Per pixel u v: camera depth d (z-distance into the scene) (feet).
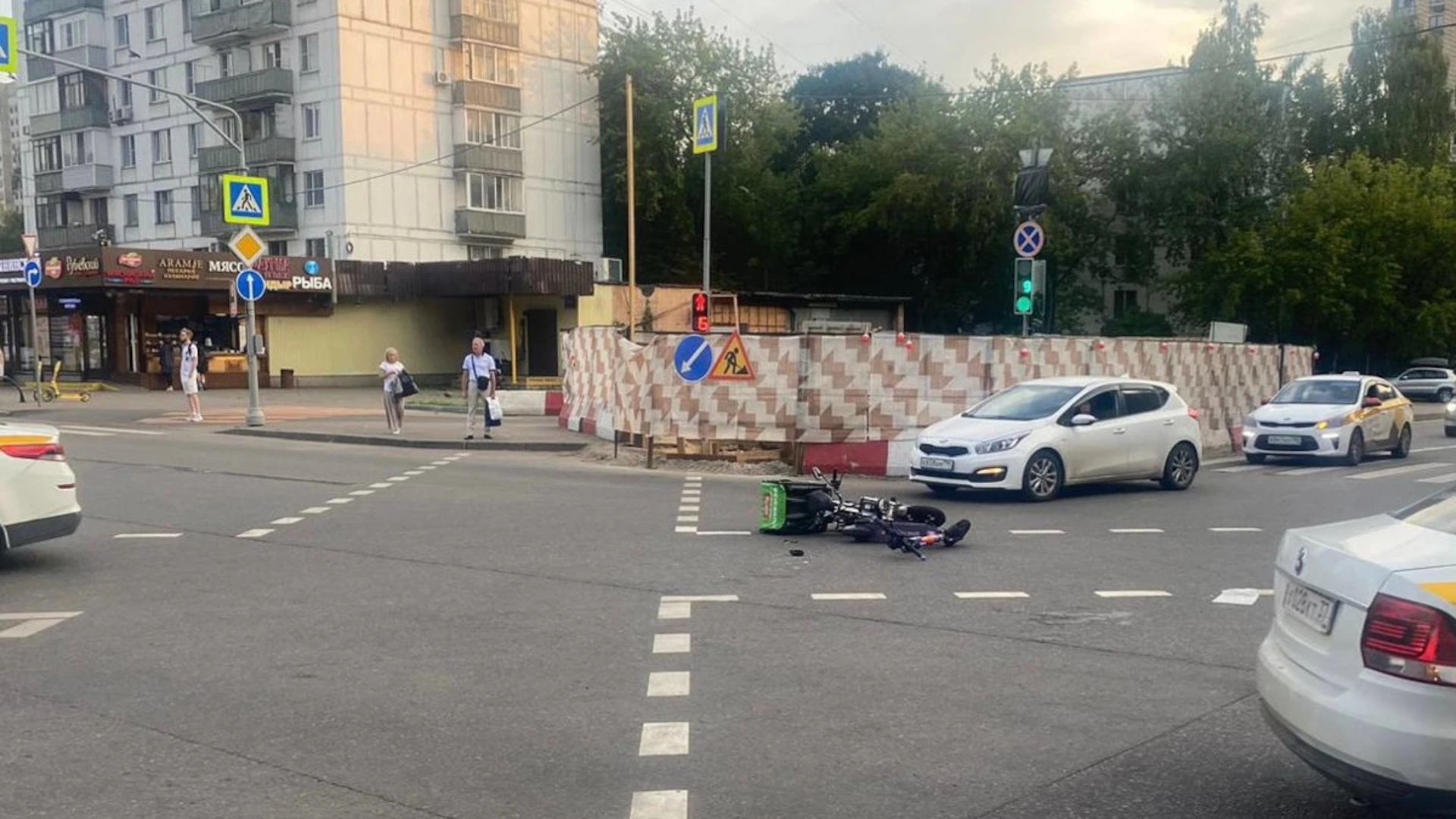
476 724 18.42
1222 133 169.99
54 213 197.67
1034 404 49.70
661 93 181.16
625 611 26.32
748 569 31.53
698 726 18.33
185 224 177.68
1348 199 160.66
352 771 16.38
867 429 56.34
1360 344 169.27
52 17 189.06
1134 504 46.96
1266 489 53.16
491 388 70.59
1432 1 268.00
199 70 173.58
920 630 24.67
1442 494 15.88
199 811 14.96
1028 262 62.28
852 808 15.07
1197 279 170.81
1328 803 15.28
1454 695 12.03
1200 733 18.10
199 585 29.22
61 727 18.28
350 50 155.94
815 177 207.10
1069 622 25.52
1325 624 13.58
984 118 173.68
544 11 177.47
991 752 17.22
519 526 38.93
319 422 82.99
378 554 33.50
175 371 127.54
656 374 59.11
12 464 29.43
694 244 195.42
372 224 159.02
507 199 173.27
